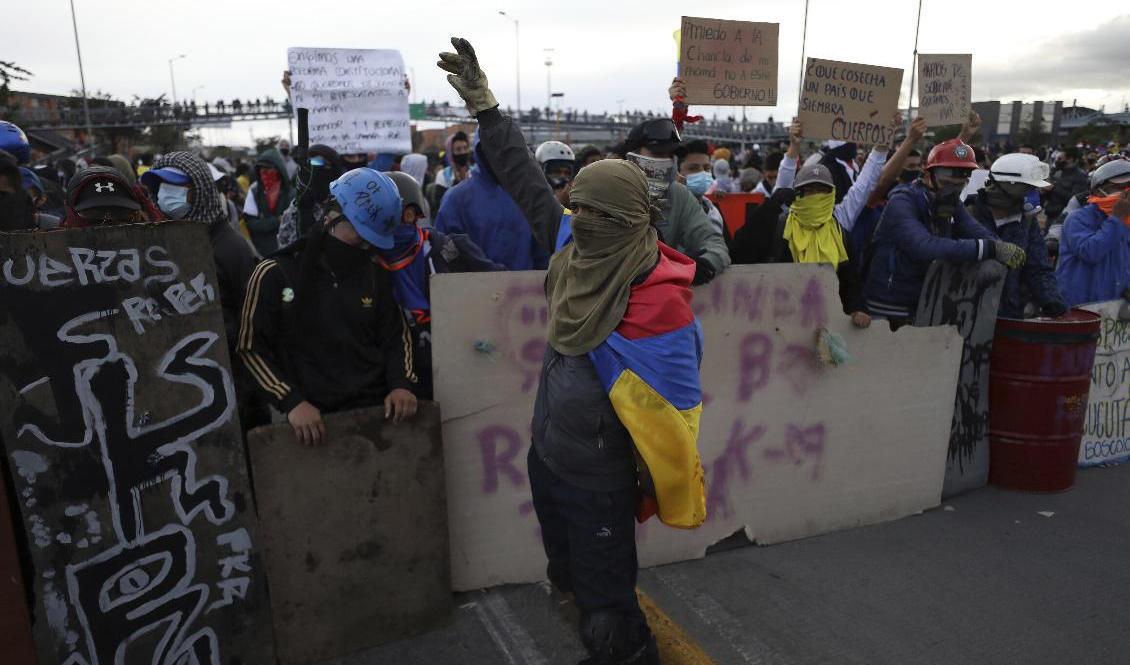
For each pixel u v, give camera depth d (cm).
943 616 302
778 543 366
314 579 262
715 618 299
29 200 330
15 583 222
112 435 227
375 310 271
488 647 276
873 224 470
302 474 254
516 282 298
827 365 362
